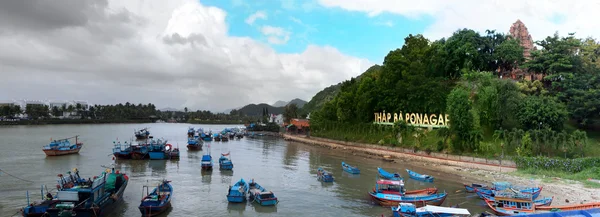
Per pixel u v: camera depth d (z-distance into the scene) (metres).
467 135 90.88
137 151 97.50
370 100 131.25
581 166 72.06
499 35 125.69
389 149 112.94
